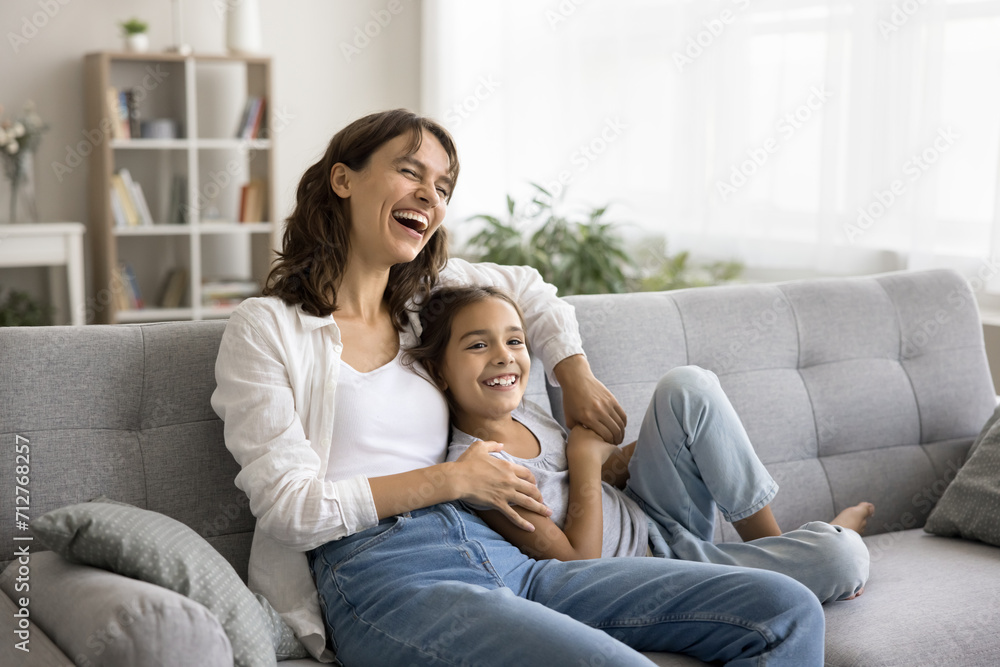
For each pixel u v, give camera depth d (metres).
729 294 2.01
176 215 4.56
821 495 1.92
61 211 4.57
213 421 1.51
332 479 1.42
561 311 1.76
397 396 1.49
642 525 1.59
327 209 1.54
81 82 4.54
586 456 1.59
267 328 1.41
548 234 4.13
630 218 4.34
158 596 1.10
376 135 1.51
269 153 4.59
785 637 1.24
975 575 1.56
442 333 1.56
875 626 1.38
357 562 1.36
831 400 1.98
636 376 1.86
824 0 3.48
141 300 4.52
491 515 1.48
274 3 4.93
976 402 2.12
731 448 1.55
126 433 1.46
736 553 1.50
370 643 1.30
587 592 1.37
